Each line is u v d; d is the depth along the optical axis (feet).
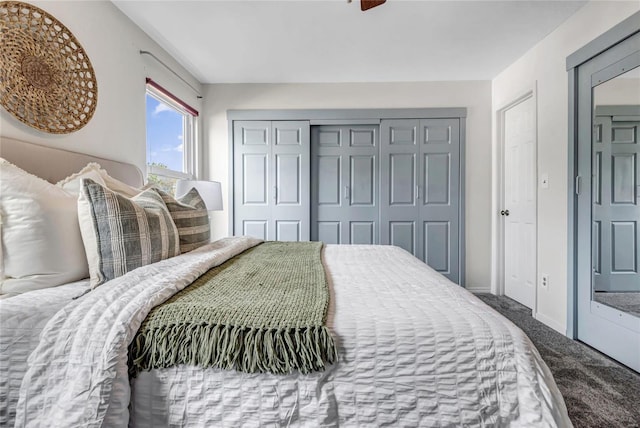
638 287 5.73
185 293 3.11
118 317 2.50
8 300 2.83
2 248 3.24
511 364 2.43
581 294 7.02
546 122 8.17
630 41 5.88
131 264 3.65
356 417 2.36
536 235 8.50
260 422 2.35
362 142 11.61
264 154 11.44
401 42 8.48
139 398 2.42
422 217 11.37
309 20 7.42
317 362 2.34
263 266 4.57
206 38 8.20
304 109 11.30
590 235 6.79
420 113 11.19
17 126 4.60
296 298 3.03
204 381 2.41
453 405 2.38
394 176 11.39
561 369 5.85
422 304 2.97
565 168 7.50
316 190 11.75
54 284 3.43
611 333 6.27
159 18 7.23
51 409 2.27
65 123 5.35
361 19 7.39
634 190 5.85
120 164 6.55
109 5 6.48
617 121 6.13
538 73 8.52
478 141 11.25
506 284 10.80
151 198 4.73
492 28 7.79
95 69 6.07
